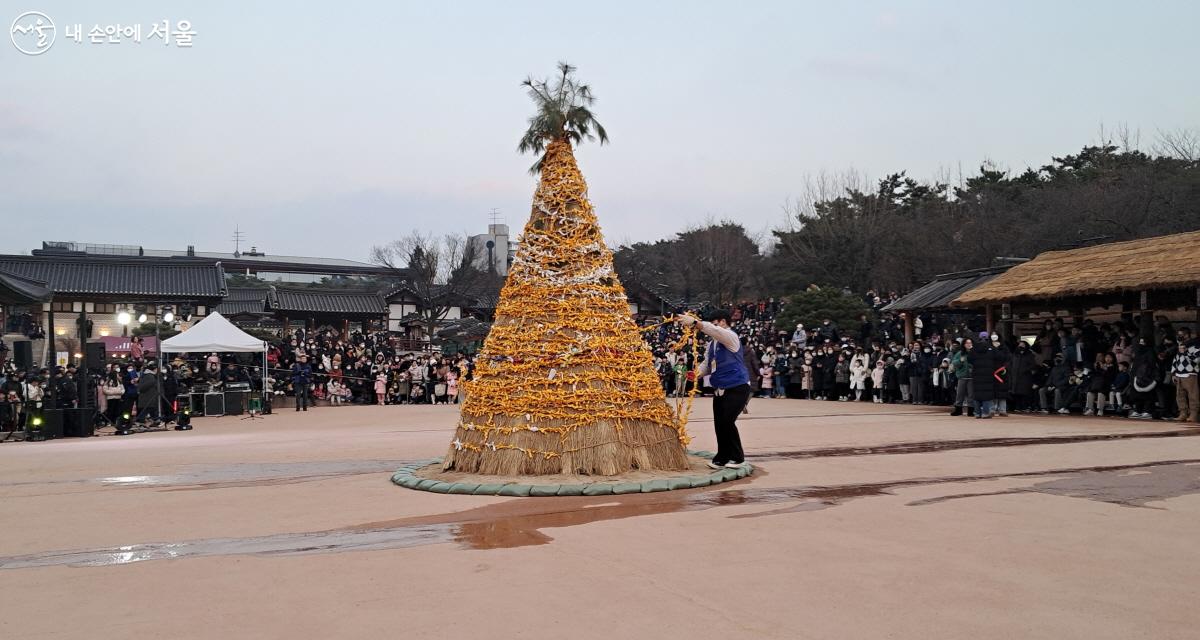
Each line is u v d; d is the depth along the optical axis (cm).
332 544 593
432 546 575
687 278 5378
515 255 948
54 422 1859
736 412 911
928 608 404
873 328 3288
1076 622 379
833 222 4659
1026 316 2131
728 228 5703
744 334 3512
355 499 791
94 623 417
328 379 3209
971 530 575
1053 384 1798
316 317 5119
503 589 457
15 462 1249
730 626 385
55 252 5175
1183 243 1769
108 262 4438
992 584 441
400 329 5575
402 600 442
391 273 6581
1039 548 519
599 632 381
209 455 1281
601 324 888
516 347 883
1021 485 772
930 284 2684
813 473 883
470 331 4400
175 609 438
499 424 869
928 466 922
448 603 434
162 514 741
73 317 4188
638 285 4706
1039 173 4422
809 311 3394
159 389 2127
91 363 1972
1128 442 1128
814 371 2625
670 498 739
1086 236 3244
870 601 417
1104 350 1791
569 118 962
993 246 3669
